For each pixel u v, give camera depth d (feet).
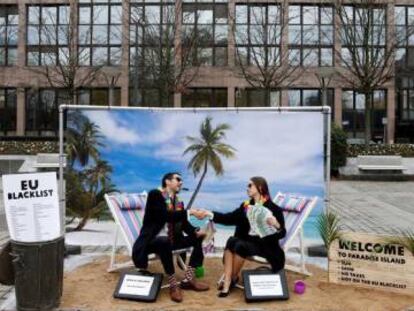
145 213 18.21
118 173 23.65
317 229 22.53
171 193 18.71
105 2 108.27
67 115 23.41
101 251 23.94
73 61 93.97
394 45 80.94
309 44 104.37
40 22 104.88
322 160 22.77
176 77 96.78
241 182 23.32
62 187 23.32
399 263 17.69
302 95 108.06
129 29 101.24
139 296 17.04
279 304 16.75
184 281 18.30
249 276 17.38
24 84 110.52
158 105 102.47
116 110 23.53
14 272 16.40
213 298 17.38
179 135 23.58
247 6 104.63
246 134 23.24
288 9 100.01
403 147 79.15
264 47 93.15
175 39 94.79
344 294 17.69
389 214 37.11
